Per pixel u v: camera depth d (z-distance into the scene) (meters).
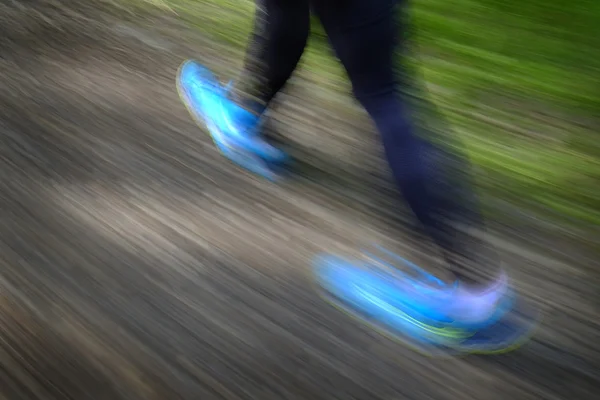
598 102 3.52
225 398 1.92
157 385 1.95
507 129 3.27
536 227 2.63
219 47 3.89
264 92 2.84
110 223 2.56
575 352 2.10
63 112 3.21
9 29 3.96
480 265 2.09
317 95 3.42
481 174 2.93
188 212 2.64
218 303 2.24
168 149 2.98
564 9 4.64
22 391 1.92
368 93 2.20
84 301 2.22
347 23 2.12
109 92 3.39
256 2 2.68
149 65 3.66
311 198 2.73
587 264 2.46
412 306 2.21
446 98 3.52
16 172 2.80
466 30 4.31
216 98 2.99
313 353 2.07
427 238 2.28
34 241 2.46
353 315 2.21
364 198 2.74
